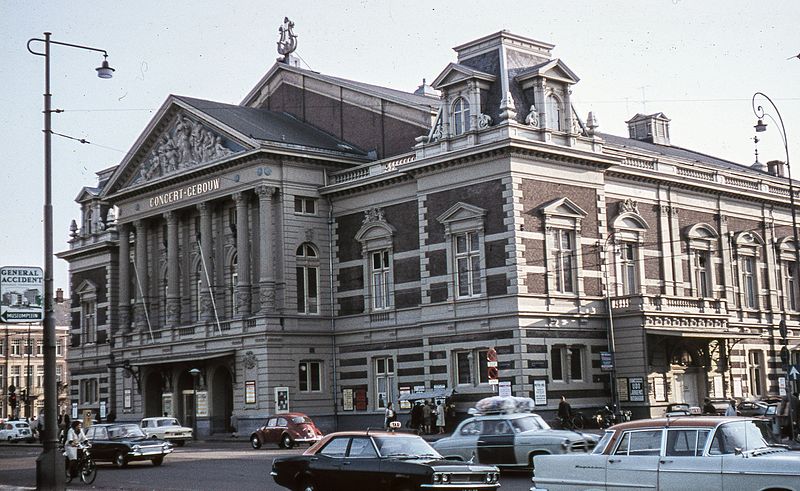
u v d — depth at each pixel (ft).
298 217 211.00
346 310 211.41
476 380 183.11
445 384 188.03
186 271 230.89
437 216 191.62
